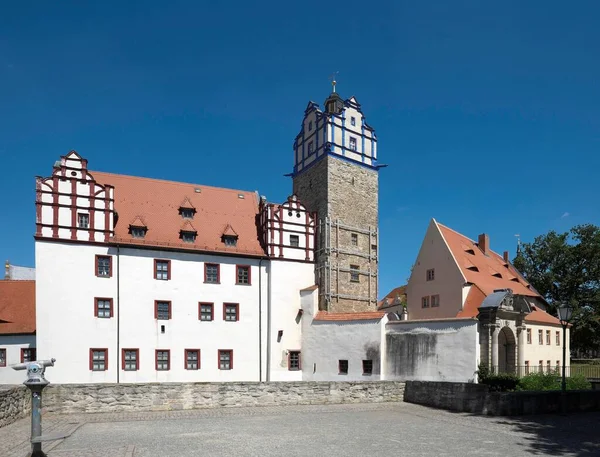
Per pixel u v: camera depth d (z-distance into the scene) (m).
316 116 44.06
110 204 33.88
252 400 23.58
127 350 32.91
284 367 37.09
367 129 45.19
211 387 22.88
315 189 43.09
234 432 16.94
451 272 43.44
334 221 41.16
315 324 37.16
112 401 21.28
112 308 32.88
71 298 31.95
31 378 11.88
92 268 32.75
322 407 23.67
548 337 45.22
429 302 45.69
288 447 14.59
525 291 49.84
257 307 37.25
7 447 14.16
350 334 34.97
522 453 14.20
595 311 58.94
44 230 31.95
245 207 41.94
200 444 14.89
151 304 33.97
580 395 23.28
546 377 30.20
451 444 15.30
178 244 35.53
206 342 35.12
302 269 39.12
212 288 35.97
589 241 62.22
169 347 34.03
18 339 34.41
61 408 20.56
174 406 22.17
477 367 28.33
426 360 30.69
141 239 34.66
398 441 15.66
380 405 24.62
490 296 31.58
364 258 42.69
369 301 42.34
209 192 41.59
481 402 22.12
